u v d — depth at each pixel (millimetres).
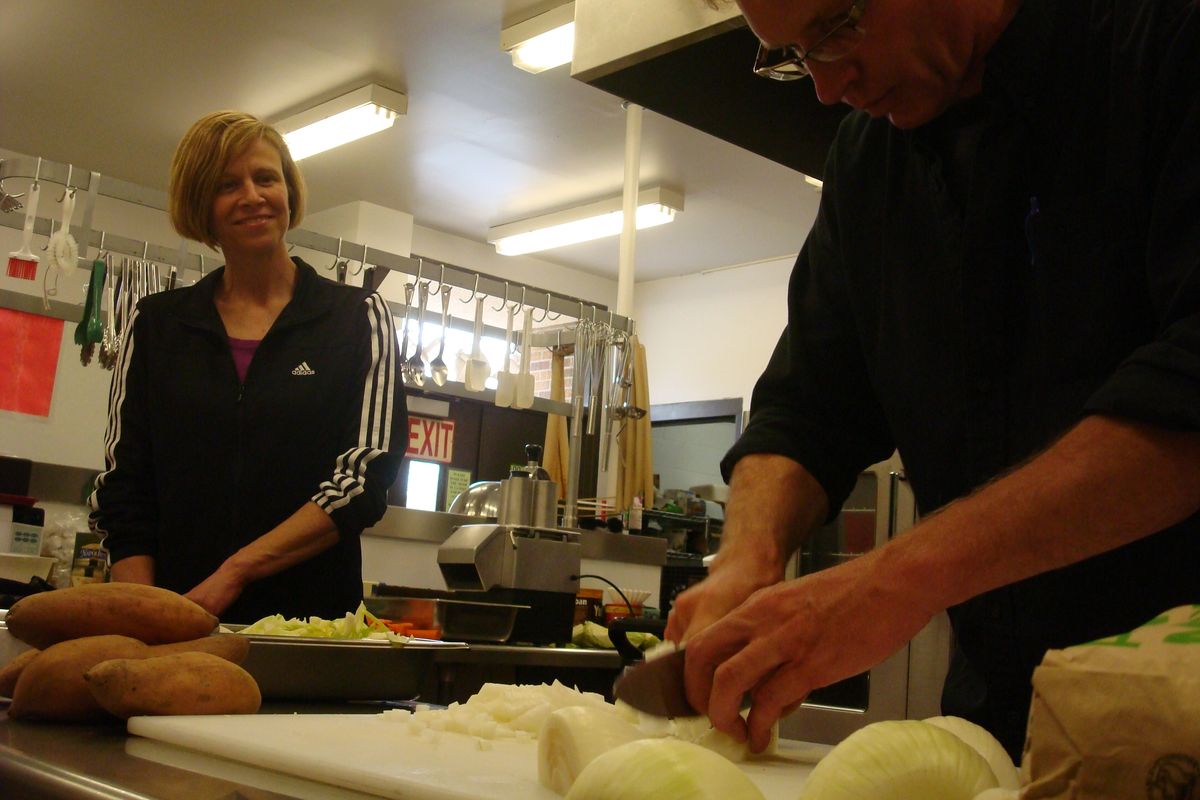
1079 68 964
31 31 4582
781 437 1187
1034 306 992
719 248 6969
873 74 991
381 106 4895
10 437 5223
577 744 718
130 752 885
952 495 1077
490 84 4871
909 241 1128
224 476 1778
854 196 1205
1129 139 915
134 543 1774
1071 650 378
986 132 1006
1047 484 703
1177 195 798
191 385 1802
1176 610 385
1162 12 904
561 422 4602
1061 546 702
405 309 3217
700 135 5230
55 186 5863
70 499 3475
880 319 1156
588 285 7754
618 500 4262
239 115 1863
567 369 6707
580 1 1604
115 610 1093
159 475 1794
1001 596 991
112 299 2973
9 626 1091
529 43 4266
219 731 932
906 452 1133
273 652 1227
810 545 3363
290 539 1653
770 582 993
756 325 7152
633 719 1004
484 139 5492
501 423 6699
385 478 1795
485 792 733
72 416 5406
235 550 1773
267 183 1845
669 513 5719
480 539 2498
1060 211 967
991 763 614
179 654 1050
